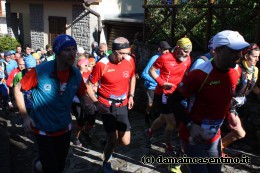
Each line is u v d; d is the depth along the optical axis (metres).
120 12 11.80
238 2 5.22
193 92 2.57
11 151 5.11
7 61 8.08
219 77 2.48
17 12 14.76
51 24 12.56
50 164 2.99
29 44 15.16
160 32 7.03
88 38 11.02
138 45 7.31
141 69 7.18
